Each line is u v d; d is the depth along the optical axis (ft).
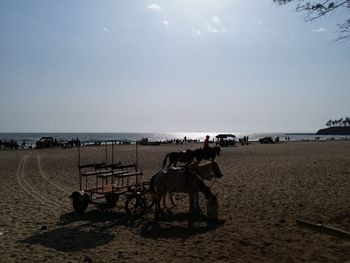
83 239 33.96
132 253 29.99
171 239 33.65
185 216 42.19
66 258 28.99
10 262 28.25
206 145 68.69
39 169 92.38
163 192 42.14
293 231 35.35
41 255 29.71
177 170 41.65
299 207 45.09
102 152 160.45
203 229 36.76
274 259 28.30
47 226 38.47
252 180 68.28
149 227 37.91
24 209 46.39
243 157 126.82
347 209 42.60
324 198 49.73
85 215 43.27
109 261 28.22
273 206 46.06
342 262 27.40
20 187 63.77
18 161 116.57
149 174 79.97
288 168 87.56
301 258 28.40
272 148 188.44
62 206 48.24
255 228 36.70
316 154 138.31
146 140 261.24
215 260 28.22
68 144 221.66
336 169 83.10
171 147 210.18
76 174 81.25
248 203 48.14
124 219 41.37
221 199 51.19
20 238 34.32
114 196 46.16
